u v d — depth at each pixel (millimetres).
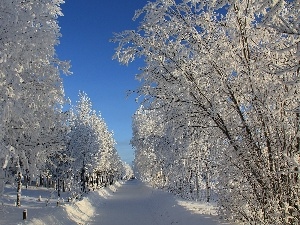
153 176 52969
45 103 14094
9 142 13898
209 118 9266
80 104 50750
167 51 9125
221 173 9430
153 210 22891
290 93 5180
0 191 13648
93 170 55938
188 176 25672
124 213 22266
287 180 7914
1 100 11070
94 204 28062
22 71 13141
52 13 14328
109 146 82625
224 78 8742
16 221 13273
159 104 9875
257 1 4996
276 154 8141
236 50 8742
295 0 4727
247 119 8703
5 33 11648
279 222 8195
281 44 8000
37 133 14383
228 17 8703
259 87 8141
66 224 15859
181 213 15570
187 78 9117
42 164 15594
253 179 8672
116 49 9516
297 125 7738
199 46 8953
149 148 46875
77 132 47344
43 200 33812
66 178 46438
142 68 9586
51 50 13461
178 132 9789
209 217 12992
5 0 11750
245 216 9633
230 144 8977
